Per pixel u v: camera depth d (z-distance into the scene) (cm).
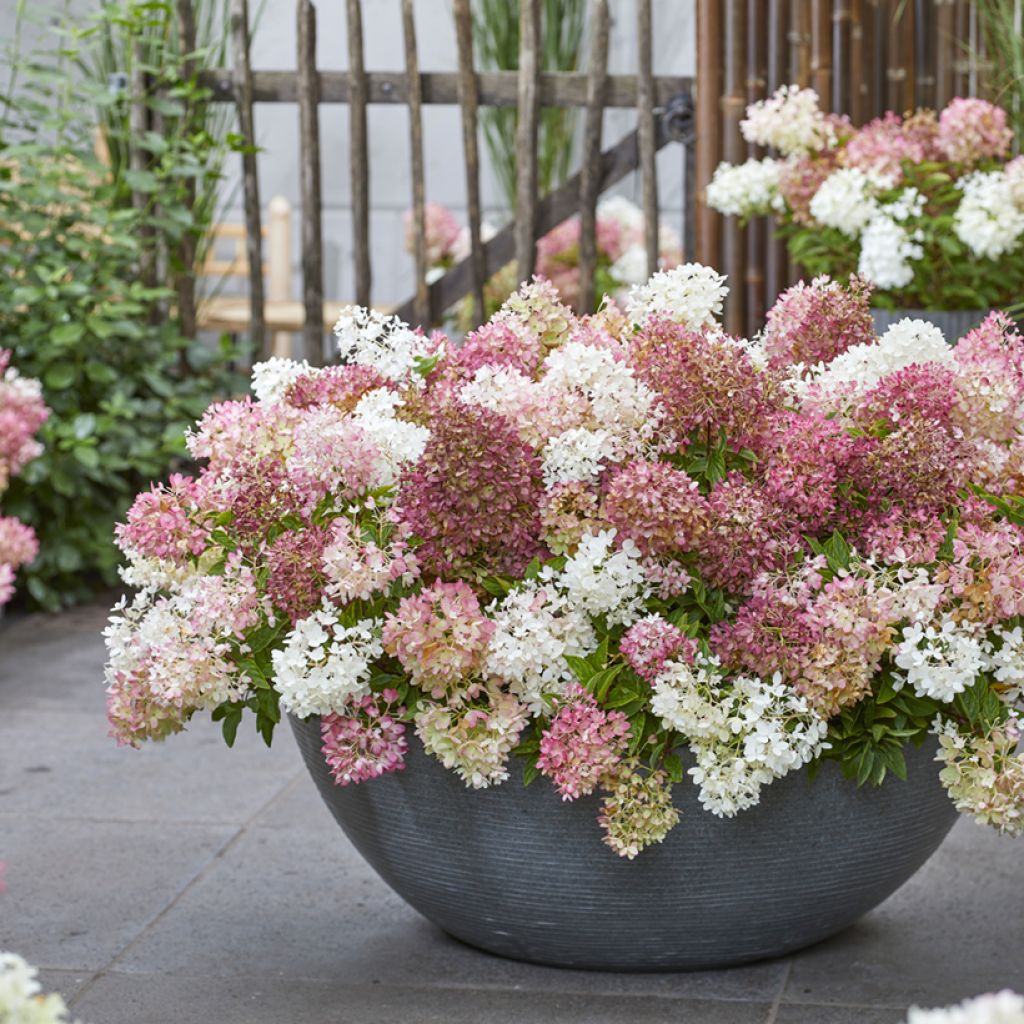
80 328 433
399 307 474
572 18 606
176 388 468
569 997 199
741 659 183
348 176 649
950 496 191
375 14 636
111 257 459
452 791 193
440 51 634
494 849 194
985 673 193
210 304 538
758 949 204
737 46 442
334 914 232
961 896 236
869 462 187
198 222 487
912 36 461
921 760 196
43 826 272
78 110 515
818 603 180
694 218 460
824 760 190
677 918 196
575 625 183
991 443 202
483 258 466
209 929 226
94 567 477
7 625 432
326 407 197
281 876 248
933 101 466
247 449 203
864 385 202
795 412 202
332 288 654
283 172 651
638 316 211
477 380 195
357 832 206
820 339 213
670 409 190
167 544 197
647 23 449
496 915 202
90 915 231
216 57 605
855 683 180
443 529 182
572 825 190
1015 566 182
